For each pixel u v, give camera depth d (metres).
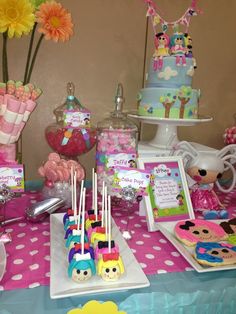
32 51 1.17
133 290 0.60
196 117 1.08
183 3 1.28
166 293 0.60
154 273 0.67
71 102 1.03
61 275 0.61
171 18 1.28
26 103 0.88
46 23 0.95
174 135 1.12
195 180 1.03
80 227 0.75
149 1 1.05
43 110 1.22
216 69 1.38
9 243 0.76
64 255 0.69
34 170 1.26
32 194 1.10
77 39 1.20
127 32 1.25
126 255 0.70
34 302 0.55
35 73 1.18
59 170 0.95
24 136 1.22
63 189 0.96
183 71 1.04
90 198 1.07
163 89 1.02
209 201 1.03
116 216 0.97
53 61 1.19
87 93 1.25
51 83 1.21
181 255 0.75
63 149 1.01
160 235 0.85
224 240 0.79
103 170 0.99
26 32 0.93
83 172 0.99
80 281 0.59
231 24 1.36
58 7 0.96
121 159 0.96
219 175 1.00
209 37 1.34
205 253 0.70
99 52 1.23
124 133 0.99
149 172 0.85
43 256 0.71
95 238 0.71
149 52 1.28
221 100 1.42
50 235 0.78
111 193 0.96
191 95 1.03
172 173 0.96
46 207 0.89
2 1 0.87
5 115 0.83
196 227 0.82
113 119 1.08
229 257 0.69
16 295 0.57
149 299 0.59
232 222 0.88
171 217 0.90
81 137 0.97
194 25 1.32
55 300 0.56
